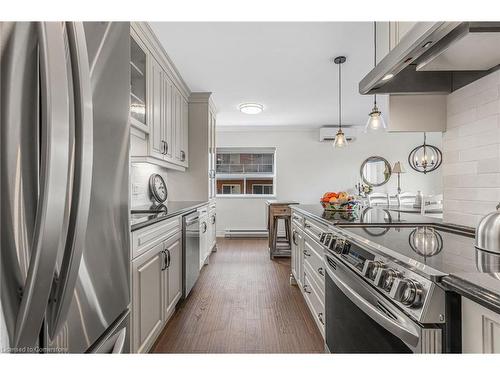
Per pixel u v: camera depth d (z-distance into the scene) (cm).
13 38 54
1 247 52
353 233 134
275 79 340
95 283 85
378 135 623
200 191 403
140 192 303
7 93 53
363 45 256
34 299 56
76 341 76
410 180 621
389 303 95
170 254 222
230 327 222
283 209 432
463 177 156
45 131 56
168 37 241
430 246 106
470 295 65
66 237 67
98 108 85
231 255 452
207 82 350
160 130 266
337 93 392
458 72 158
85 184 69
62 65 60
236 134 627
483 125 142
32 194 58
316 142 626
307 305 251
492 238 97
